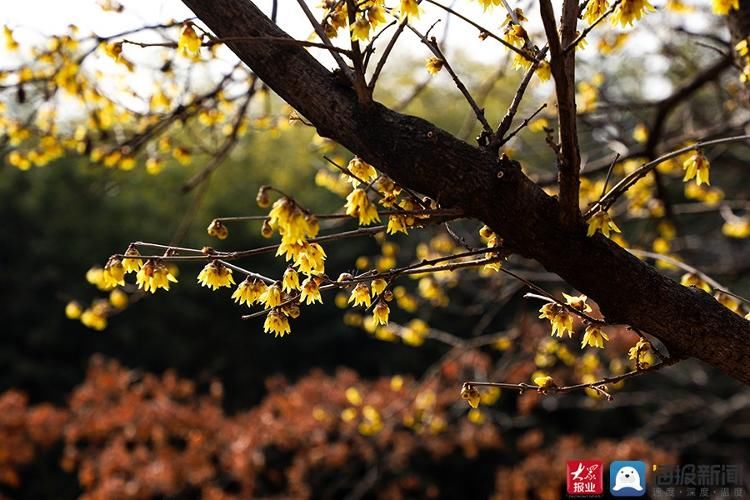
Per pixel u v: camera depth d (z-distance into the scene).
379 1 1.87
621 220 5.68
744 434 10.75
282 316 1.95
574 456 8.91
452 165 1.81
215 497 8.52
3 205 13.11
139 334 12.95
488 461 11.77
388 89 11.76
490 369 8.04
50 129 4.27
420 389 5.82
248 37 1.76
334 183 5.26
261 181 14.23
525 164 5.64
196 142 4.39
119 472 8.55
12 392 9.23
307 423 8.30
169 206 13.74
